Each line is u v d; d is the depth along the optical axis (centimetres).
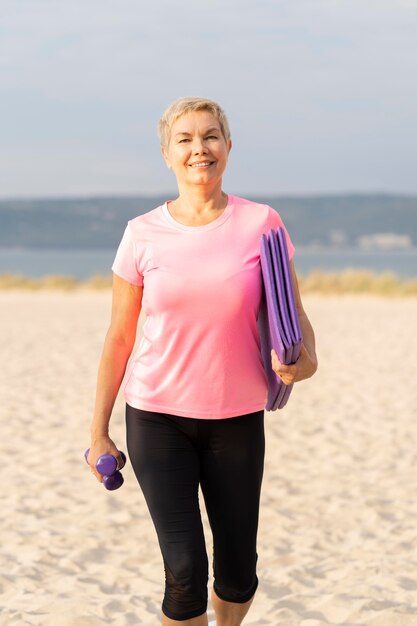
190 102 342
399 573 512
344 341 1692
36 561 537
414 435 884
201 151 335
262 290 336
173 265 332
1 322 2139
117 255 349
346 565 529
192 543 328
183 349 334
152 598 481
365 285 3278
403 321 2098
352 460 787
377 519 617
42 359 1467
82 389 1166
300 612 457
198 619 329
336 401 1077
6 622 445
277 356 322
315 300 2925
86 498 671
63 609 461
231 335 333
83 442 858
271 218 343
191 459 340
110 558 546
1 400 1082
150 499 336
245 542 346
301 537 583
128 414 349
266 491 689
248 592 355
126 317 353
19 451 820
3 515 629
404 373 1295
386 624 439
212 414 336
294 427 925
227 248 334
